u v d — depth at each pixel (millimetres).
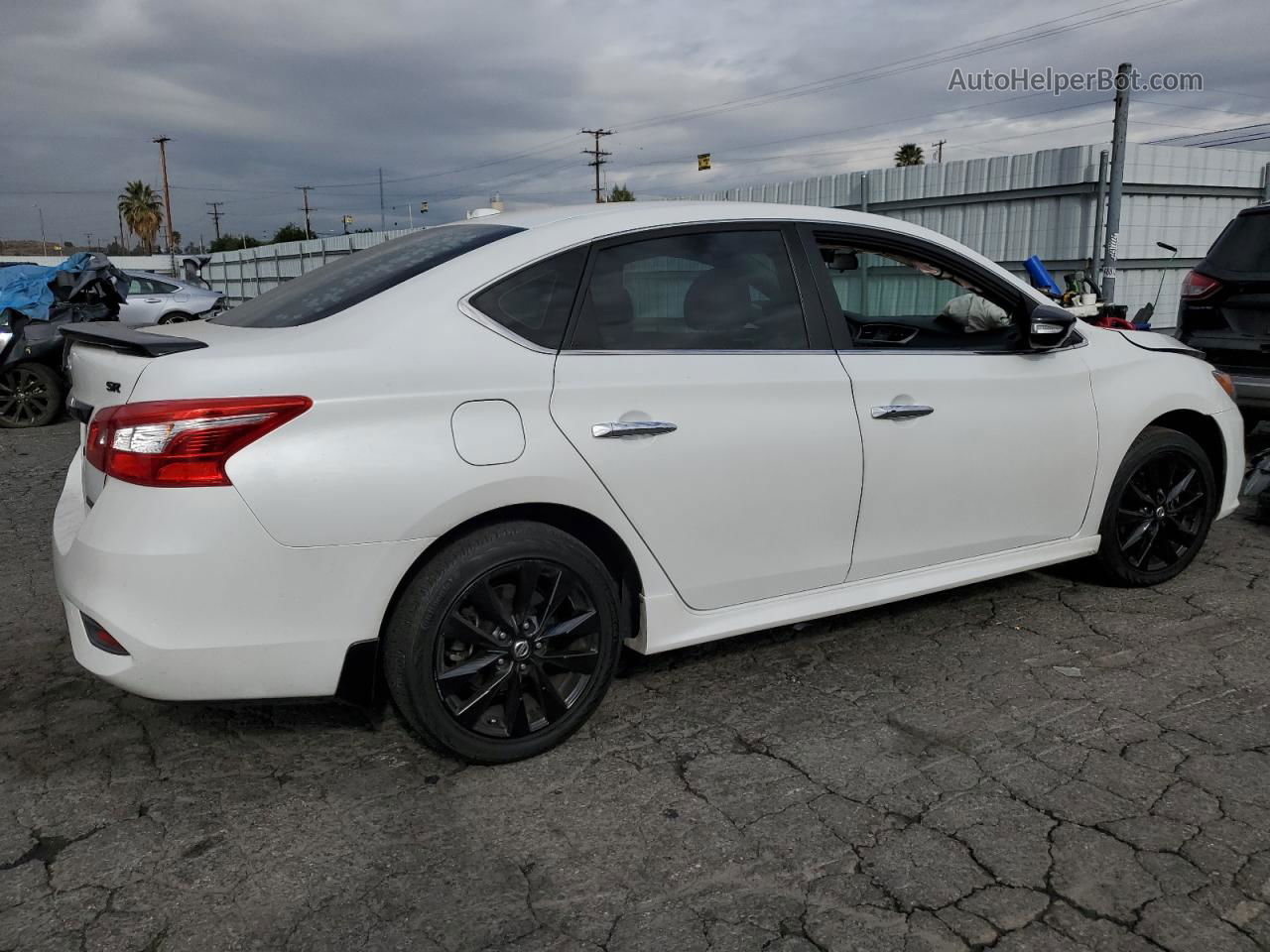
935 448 3266
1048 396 3533
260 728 3016
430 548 2594
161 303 15922
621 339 2799
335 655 2453
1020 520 3561
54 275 9812
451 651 2658
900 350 3266
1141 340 3975
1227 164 15227
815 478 3039
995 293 3514
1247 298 5875
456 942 2064
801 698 3160
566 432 2631
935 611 3895
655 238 2926
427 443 2453
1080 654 3449
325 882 2270
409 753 2855
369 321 2551
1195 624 3707
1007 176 15008
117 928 2119
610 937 2072
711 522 2900
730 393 2891
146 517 2299
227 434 2289
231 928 2117
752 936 2062
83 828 2492
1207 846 2328
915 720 2996
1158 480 3965
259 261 32250
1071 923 2076
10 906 2191
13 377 9609
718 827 2455
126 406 2336
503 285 2686
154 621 2316
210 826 2496
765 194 18469
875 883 2225
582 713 2852
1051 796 2555
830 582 3215
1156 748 2793
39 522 5734
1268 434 6711
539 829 2465
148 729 3020
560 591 2723
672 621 2945
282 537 2336
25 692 3285
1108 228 13617
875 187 16812
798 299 3111
